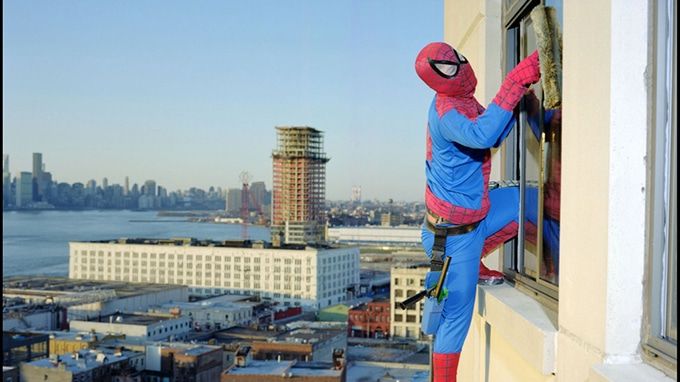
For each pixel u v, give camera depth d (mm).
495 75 2695
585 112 1499
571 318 1597
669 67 1288
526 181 2297
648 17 1344
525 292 2324
